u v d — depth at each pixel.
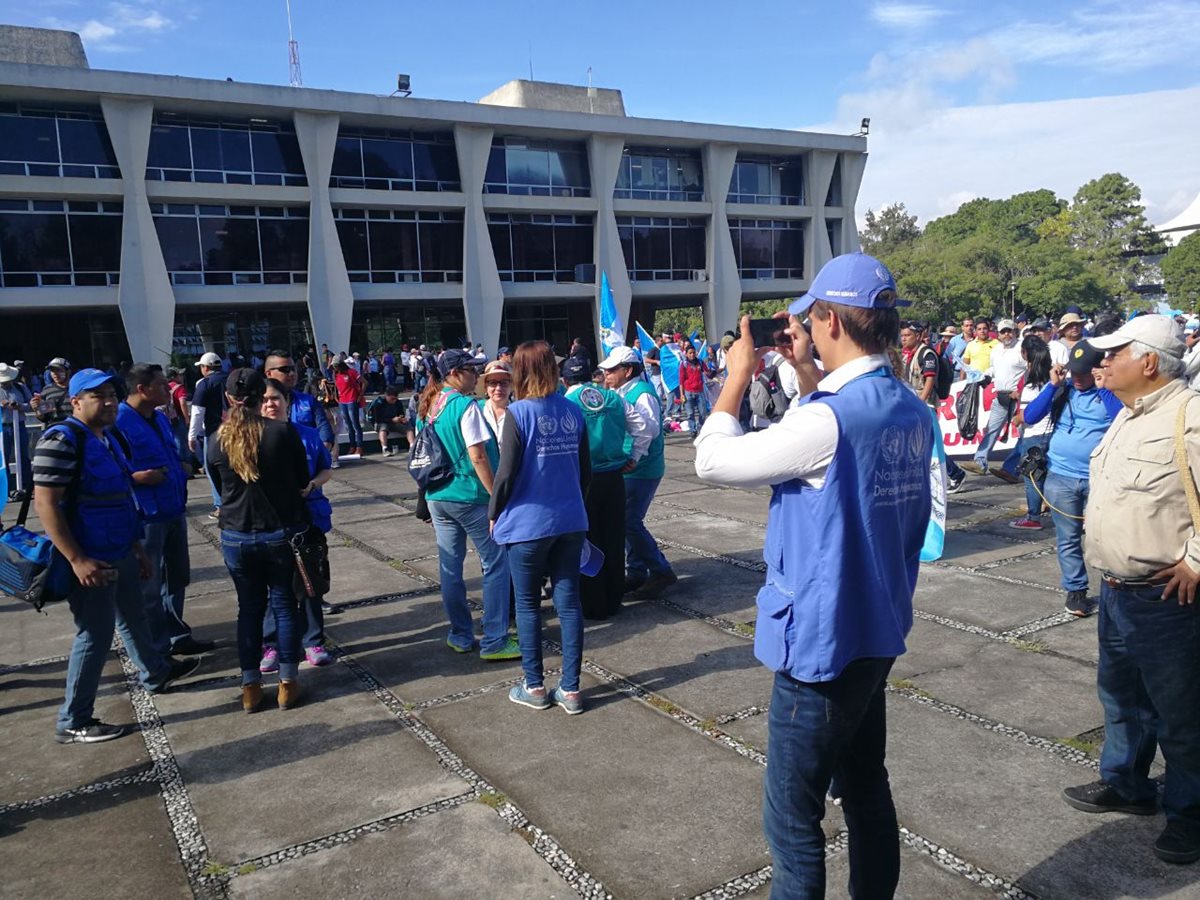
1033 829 3.18
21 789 3.86
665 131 37.69
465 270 34.59
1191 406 2.77
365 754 4.06
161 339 29.44
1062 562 5.44
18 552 4.07
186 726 4.46
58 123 27.91
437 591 6.79
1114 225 92.62
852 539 2.07
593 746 4.02
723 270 40.31
